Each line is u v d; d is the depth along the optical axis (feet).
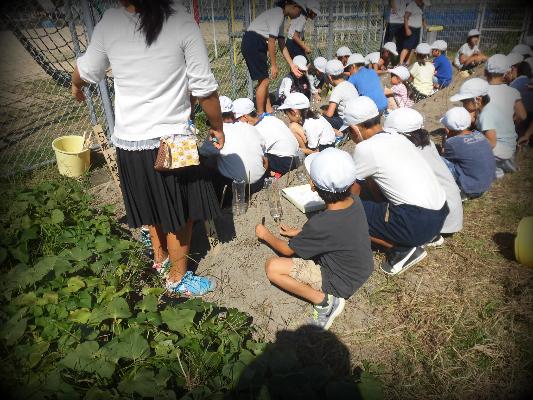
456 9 33.63
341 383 5.68
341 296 7.72
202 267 9.50
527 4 30.99
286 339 7.62
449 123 11.16
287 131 13.30
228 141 11.29
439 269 9.14
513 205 11.35
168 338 6.40
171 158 6.75
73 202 10.52
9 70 28.12
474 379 6.70
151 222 7.54
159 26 6.10
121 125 6.86
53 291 7.05
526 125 14.32
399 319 7.94
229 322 7.07
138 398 5.33
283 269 8.09
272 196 12.11
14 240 8.55
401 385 6.67
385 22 30.60
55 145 13.92
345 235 7.24
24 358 5.63
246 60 18.12
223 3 33.37
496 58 12.89
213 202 7.93
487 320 7.74
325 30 35.42
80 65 6.72
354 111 9.24
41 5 16.42
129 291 7.72
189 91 6.92
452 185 9.59
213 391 5.57
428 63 23.73
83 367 5.57
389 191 8.64
